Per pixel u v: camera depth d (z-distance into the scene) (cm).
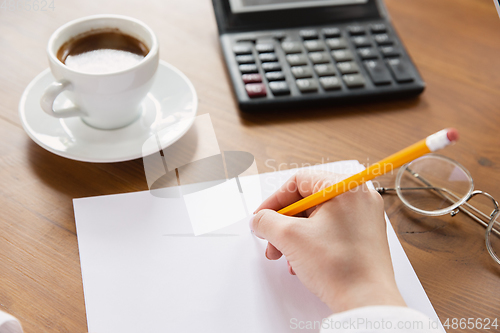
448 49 68
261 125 55
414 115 58
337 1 66
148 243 43
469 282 42
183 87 55
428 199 49
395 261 43
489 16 75
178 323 37
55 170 48
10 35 61
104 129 51
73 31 49
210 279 40
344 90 57
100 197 46
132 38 51
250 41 61
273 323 38
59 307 38
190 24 68
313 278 36
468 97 61
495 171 52
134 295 39
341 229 36
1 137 50
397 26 71
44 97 44
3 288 38
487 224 47
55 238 42
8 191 45
